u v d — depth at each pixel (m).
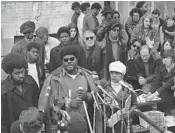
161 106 4.91
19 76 3.75
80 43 6.36
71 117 2.53
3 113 3.74
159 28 8.17
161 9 9.69
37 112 2.64
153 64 5.58
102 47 6.17
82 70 4.15
